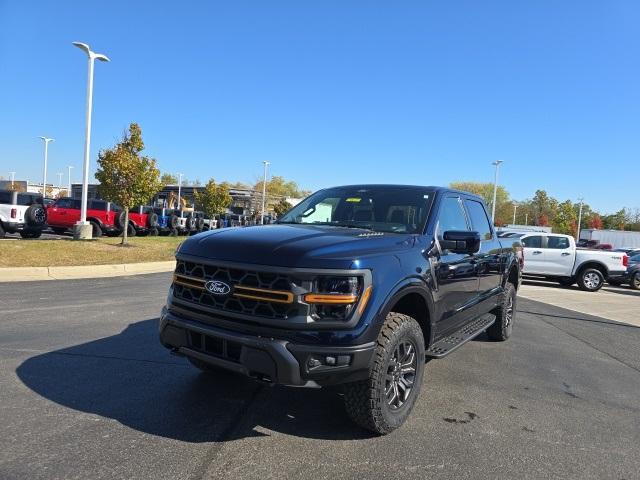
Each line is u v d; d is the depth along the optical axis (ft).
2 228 63.67
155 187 63.31
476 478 11.14
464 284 17.51
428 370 19.25
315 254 11.71
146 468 10.80
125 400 14.52
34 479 10.16
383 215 16.42
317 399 15.28
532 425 14.39
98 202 83.61
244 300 11.99
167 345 13.46
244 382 16.39
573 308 41.16
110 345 20.13
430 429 13.65
